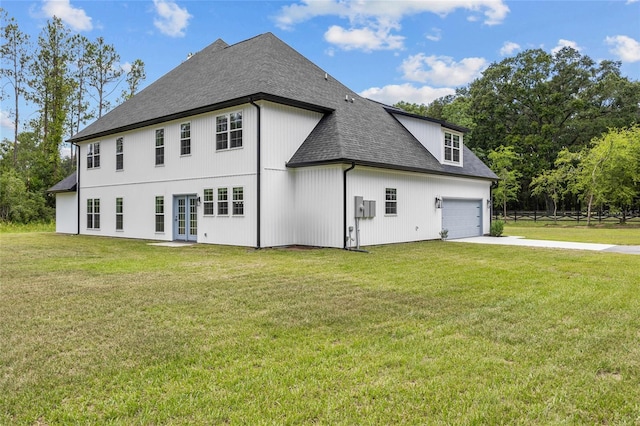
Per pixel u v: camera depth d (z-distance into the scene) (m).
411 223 16.45
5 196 31.64
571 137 44.88
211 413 2.94
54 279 8.09
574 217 38.84
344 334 4.72
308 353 4.11
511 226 31.28
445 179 18.47
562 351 4.17
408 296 6.62
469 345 4.34
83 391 3.30
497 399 3.16
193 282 7.77
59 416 2.91
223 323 5.13
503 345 4.35
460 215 19.62
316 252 12.67
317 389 3.32
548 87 43.66
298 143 14.95
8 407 3.04
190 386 3.37
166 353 4.10
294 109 14.84
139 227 18.44
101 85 38.00
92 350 4.19
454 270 9.26
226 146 14.86
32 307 5.87
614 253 12.73
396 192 15.71
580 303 6.17
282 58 17.20
